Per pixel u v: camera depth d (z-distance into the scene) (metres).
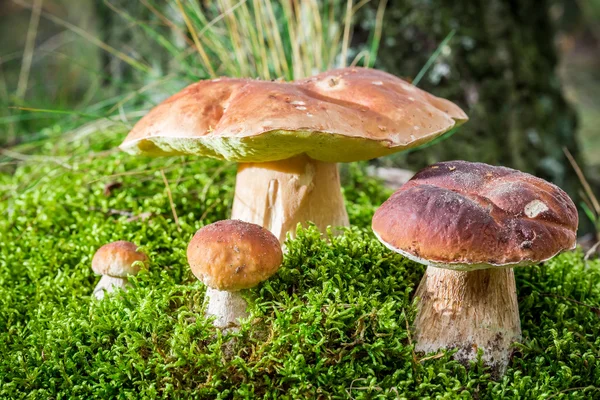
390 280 0.45
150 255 0.50
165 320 0.44
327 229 0.47
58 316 0.47
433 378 0.41
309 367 0.42
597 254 0.59
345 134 0.42
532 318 0.46
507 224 0.39
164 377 0.42
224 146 0.44
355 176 0.65
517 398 0.41
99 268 0.47
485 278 0.42
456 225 0.38
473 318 0.42
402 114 0.44
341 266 0.46
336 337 0.43
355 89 0.45
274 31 0.63
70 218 0.57
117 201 0.58
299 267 0.46
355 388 0.41
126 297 0.46
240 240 0.41
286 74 0.63
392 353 0.42
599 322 0.45
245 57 0.65
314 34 0.65
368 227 0.55
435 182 0.42
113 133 0.70
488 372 0.42
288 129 0.41
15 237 0.56
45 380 0.43
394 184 0.67
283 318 0.42
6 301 0.49
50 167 0.65
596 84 2.25
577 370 0.43
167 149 0.47
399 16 0.73
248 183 0.48
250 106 0.43
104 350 0.44
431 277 0.43
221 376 0.42
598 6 2.32
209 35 0.65
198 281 0.46
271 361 0.42
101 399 0.42
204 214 0.56
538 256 0.38
